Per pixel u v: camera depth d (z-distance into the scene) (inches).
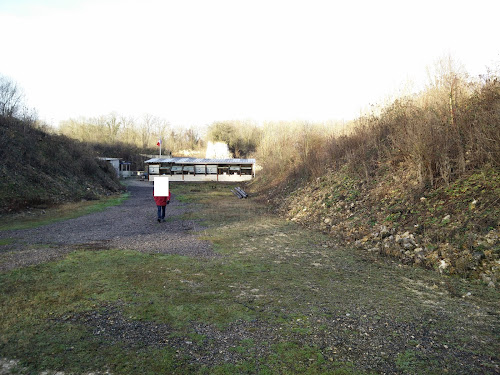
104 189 904.3
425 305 169.0
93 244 303.1
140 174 1882.4
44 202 589.0
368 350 125.6
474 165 315.9
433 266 229.6
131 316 152.0
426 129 360.5
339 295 183.0
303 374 109.6
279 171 991.6
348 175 511.2
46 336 131.3
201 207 622.2
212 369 111.7
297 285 198.8
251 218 478.9
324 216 417.1
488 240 224.7
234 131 2539.4
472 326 145.6
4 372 106.8
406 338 135.2
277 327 144.3
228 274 218.2
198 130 3233.3
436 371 111.7
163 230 383.9
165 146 2800.2
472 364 115.9
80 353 119.6
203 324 146.1
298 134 1042.7
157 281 201.0
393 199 358.0
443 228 263.6
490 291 185.5
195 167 1449.3
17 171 641.0
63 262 237.0
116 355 119.0
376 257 262.5
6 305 160.1
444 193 307.6
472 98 383.6
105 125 2687.0
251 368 112.7
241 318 152.8
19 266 225.0
